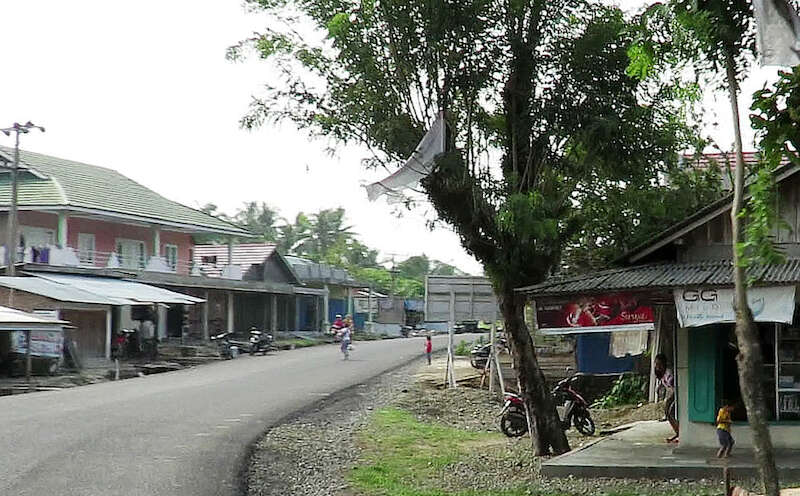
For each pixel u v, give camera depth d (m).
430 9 13.03
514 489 12.02
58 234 34.28
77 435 15.88
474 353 32.09
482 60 13.70
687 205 19.09
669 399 14.53
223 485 12.19
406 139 13.59
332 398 23.56
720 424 12.76
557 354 29.11
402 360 37.12
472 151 14.27
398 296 70.62
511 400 17.98
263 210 78.50
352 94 13.66
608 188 16.72
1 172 36.19
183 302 33.50
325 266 57.62
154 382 26.80
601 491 11.59
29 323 24.88
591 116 13.62
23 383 25.44
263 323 48.50
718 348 13.52
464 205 13.76
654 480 12.14
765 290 11.37
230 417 19.02
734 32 7.74
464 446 16.86
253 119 15.94
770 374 13.20
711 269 12.73
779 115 8.39
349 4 13.49
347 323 42.09
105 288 31.53
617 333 23.70
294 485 12.52
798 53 7.44
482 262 14.47
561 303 13.05
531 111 13.91
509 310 14.60
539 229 12.98
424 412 22.38
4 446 14.61
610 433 17.34
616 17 13.49
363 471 13.68
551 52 13.74
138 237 39.94
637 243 18.88
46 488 11.62
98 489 11.64
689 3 7.87
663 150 14.21
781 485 11.32
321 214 80.00
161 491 11.63
